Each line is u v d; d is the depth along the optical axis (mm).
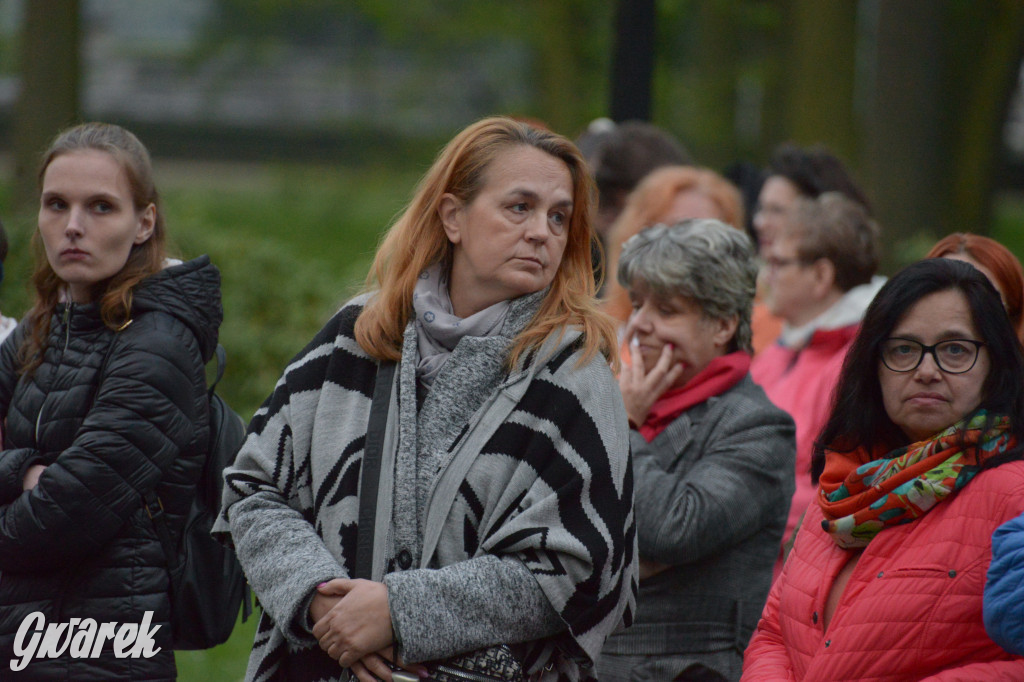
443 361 5914
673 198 10000
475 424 5699
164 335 7113
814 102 26031
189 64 54812
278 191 45031
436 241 6156
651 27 14562
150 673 7035
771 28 33062
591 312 6039
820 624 6008
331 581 5523
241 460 6102
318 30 57719
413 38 42562
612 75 14852
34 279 7703
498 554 5586
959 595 5508
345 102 60531
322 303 20047
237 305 19500
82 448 6812
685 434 7242
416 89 47438
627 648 6965
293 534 5754
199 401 7277
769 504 7070
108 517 6852
